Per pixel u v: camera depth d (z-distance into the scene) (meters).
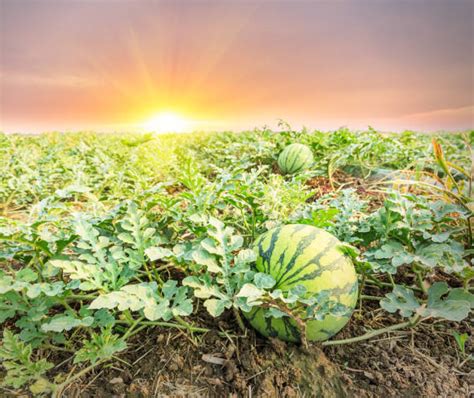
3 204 1.80
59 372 0.82
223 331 0.92
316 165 2.34
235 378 0.80
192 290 1.04
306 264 0.81
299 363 0.82
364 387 0.80
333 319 0.82
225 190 1.11
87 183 1.89
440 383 0.81
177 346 0.89
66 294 0.82
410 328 0.98
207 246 0.81
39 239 0.88
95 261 0.84
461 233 1.17
